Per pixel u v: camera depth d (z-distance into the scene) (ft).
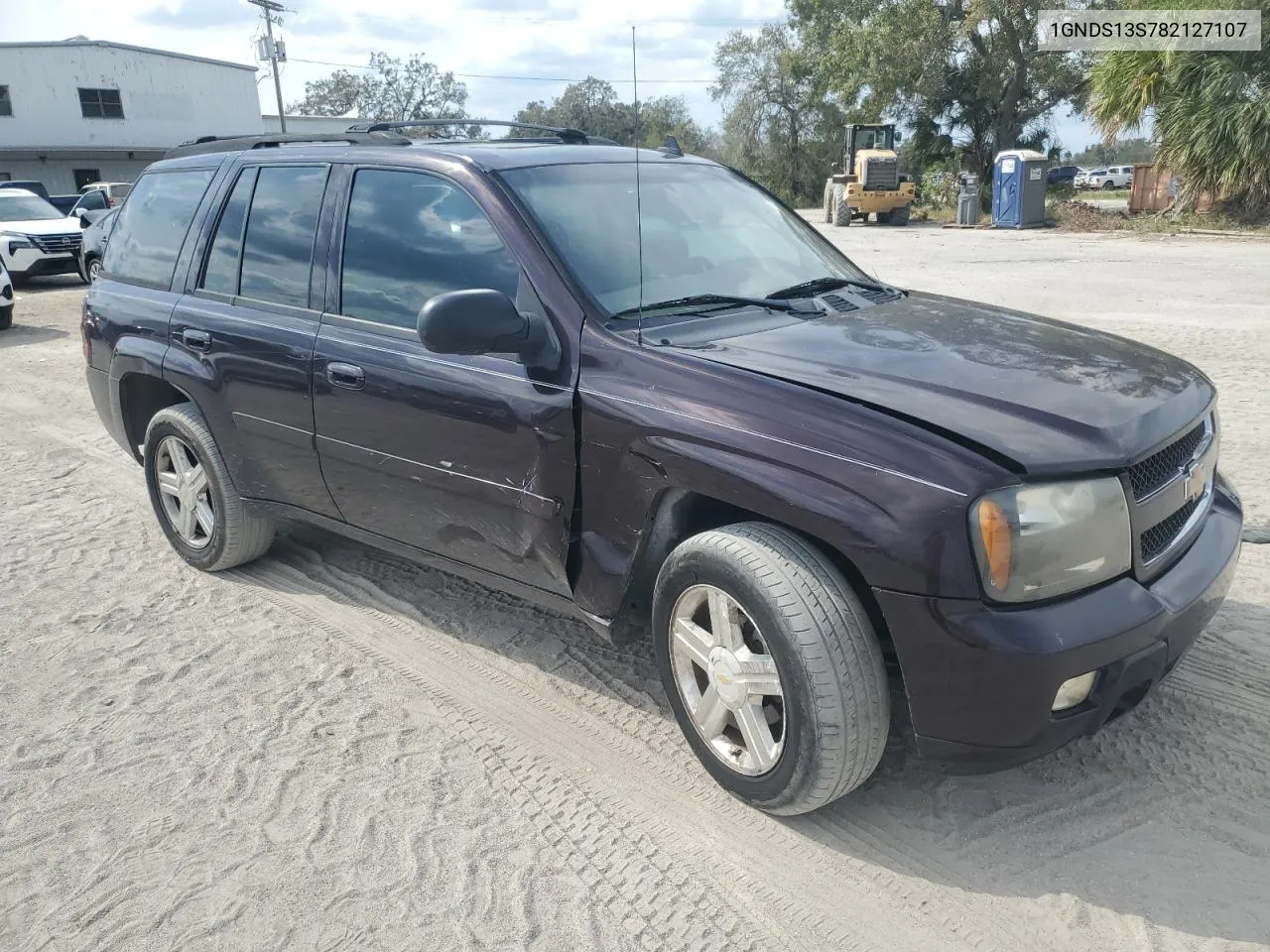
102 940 8.29
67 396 29.22
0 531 17.94
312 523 13.84
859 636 8.46
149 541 17.21
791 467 8.54
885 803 9.66
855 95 119.96
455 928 8.29
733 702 9.29
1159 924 8.04
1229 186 66.64
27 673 12.67
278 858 9.18
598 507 9.98
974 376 9.21
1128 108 70.49
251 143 14.82
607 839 9.30
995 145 115.24
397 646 13.15
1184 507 9.56
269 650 13.15
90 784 10.34
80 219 62.75
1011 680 7.84
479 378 10.73
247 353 13.29
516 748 10.77
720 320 10.57
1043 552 7.92
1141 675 8.37
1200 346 28.48
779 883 8.68
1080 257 54.60
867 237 75.92
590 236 10.98
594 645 12.98
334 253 12.55
